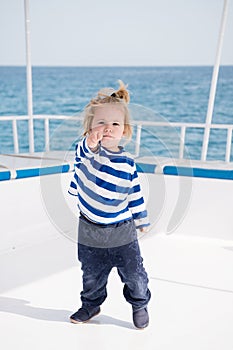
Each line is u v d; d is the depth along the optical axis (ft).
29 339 7.34
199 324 7.91
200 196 11.97
